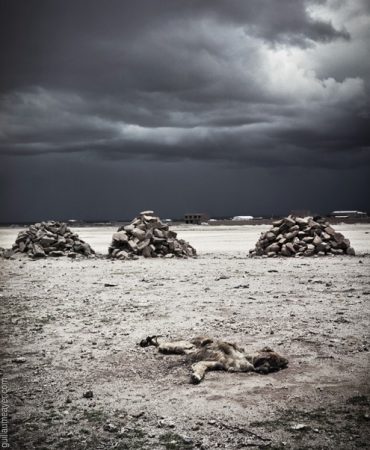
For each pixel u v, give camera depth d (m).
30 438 5.14
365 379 6.69
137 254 28.67
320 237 28.30
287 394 6.19
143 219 31.33
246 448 4.82
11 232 79.94
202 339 8.39
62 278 19.36
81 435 5.19
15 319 11.31
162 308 12.41
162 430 5.25
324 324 10.16
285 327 9.94
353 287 15.45
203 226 94.94
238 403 5.93
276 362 7.21
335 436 5.03
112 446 4.93
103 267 23.48
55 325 10.64
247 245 39.69
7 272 21.58
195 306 12.59
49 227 31.62
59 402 6.12
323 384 6.53
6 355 8.26
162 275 19.92
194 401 6.03
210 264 24.23
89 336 9.55
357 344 8.52
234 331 9.65
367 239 42.69
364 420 5.39
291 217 30.19
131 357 8.05
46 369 7.46
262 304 12.70
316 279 17.58
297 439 4.98
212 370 7.25
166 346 8.24
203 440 5.00
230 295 14.34
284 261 24.64
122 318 11.25
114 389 6.55
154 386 6.63
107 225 123.00
